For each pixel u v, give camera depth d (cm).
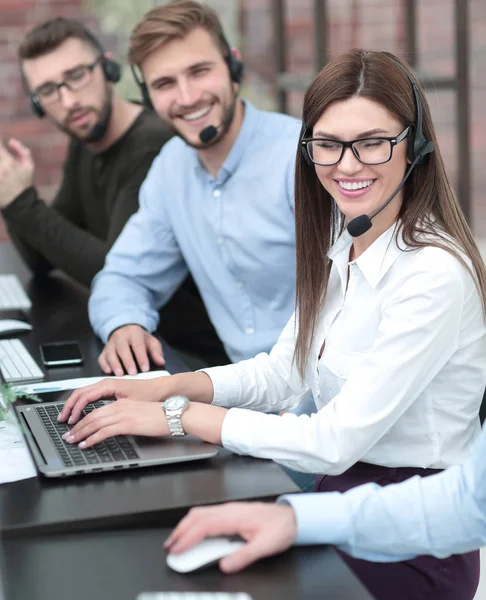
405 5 425
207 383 174
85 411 166
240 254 233
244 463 149
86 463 145
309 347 171
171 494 138
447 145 444
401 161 153
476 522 124
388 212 156
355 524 126
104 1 488
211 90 224
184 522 123
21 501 136
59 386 191
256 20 488
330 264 168
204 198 237
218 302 243
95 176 296
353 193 153
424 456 154
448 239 153
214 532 122
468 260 153
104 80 278
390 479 156
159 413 155
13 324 238
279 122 233
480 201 483
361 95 149
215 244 237
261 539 121
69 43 273
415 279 149
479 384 156
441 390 153
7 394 167
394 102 149
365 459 158
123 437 156
